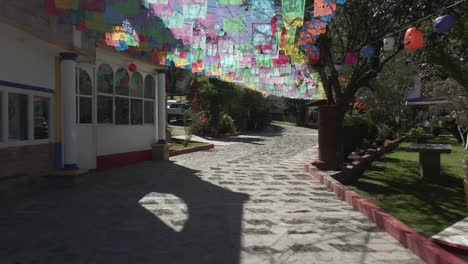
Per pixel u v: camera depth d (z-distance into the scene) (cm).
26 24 642
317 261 427
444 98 2114
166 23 589
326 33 938
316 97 1827
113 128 1114
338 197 761
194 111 2681
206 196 748
